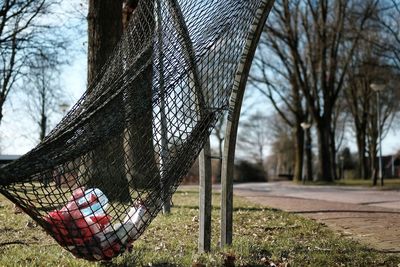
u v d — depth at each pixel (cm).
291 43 3712
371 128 4944
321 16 3612
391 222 841
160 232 672
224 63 445
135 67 406
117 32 1073
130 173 398
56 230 385
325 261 483
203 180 504
